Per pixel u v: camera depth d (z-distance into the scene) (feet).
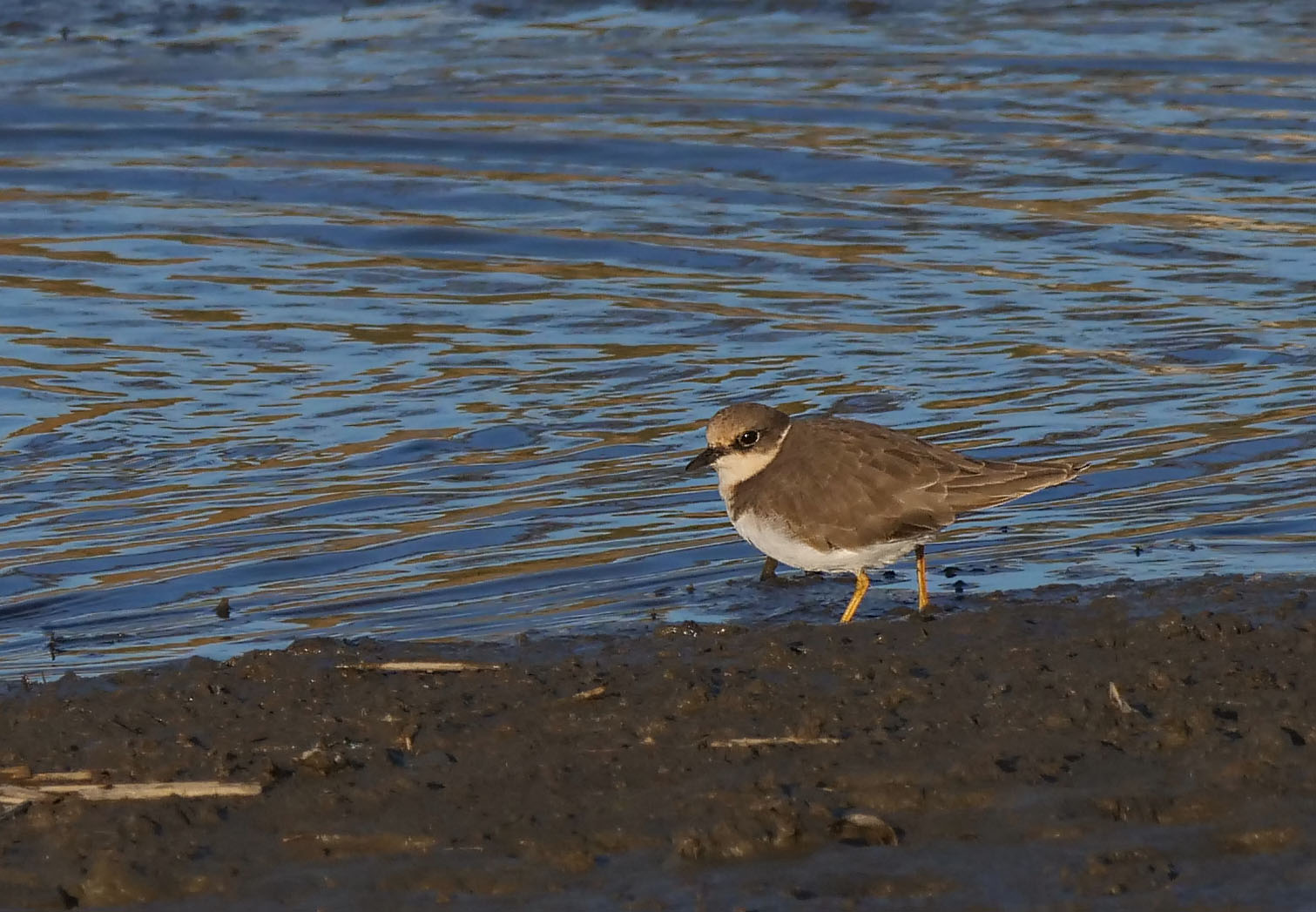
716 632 35.81
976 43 92.27
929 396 54.39
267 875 25.89
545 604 40.22
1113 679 31.55
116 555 44.16
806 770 28.35
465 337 59.88
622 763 28.91
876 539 36.88
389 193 73.82
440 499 47.60
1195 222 69.92
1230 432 51.06
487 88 85.30
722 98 83.87
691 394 54.90
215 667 33.88
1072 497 47.11
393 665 33.30
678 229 70.08
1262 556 41.83
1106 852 25.75
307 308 62.28
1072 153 77.51
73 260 66.49
